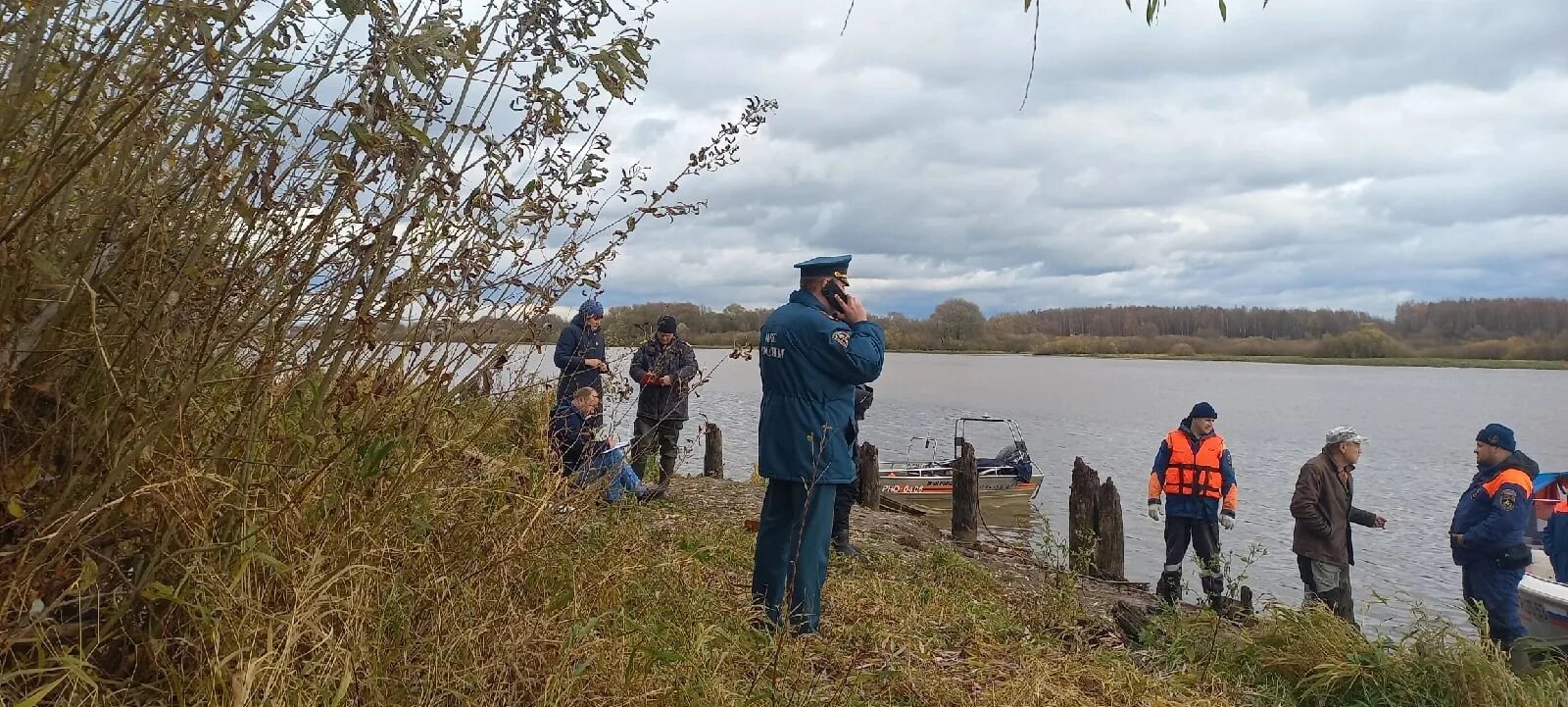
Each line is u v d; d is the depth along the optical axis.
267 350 2.48
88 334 2.23
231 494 2.52
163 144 2.28
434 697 2.84
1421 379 135.62
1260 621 6.86
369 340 2.59
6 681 2.03
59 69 2.00
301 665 2.53
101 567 2.40
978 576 8.09
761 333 4.91
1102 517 11.49
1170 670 5.75
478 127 2.71
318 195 2.51
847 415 4.79
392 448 2.95
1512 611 8.07
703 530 6.75
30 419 2.29
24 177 2.03
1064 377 112.44
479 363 3.16
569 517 3.85
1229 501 9.64
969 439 35.81
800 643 4.27
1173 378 123.25
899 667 4.40
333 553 2.72
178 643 2.43
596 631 3.52
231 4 2.16
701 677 3.49
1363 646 6.00
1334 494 8.85
